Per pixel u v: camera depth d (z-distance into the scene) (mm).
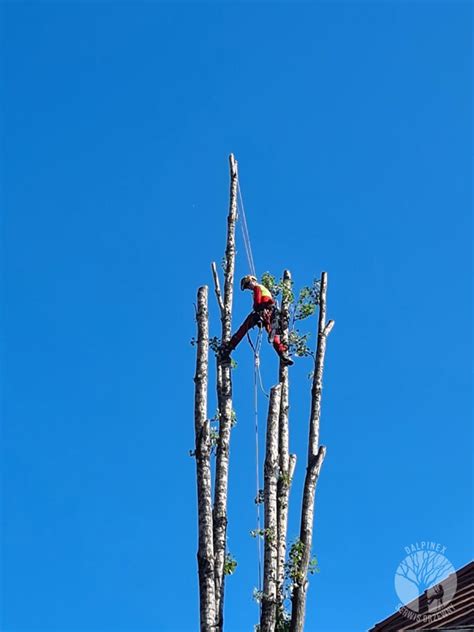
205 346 15781
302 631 14727
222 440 15484
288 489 15680
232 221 17078
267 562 14688
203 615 14023
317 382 16719
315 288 17422
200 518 14711
